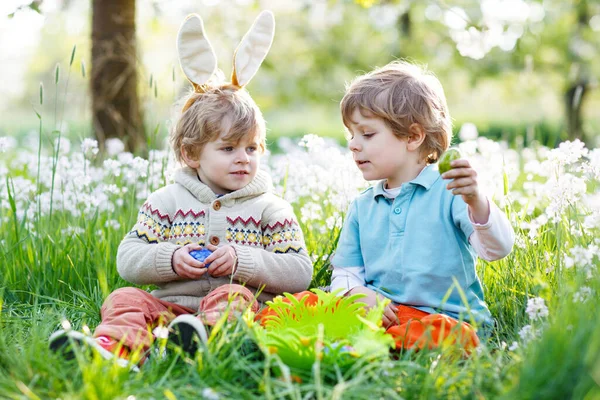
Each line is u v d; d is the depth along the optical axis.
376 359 2.27
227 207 3.06
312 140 4.09
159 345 2.51
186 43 3.18
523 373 1.93
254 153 3.10
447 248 2.89
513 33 10.39
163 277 2.91
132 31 6.21
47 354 2.25
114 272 3.63
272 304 2.64
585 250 2.53
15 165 5.80
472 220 2.69
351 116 3.00
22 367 2.18
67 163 4.25
